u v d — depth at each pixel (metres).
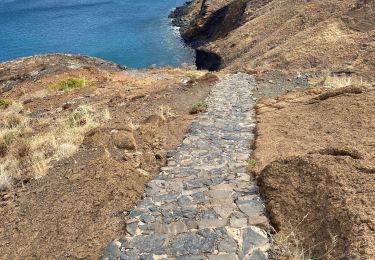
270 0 55.59
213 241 5.24
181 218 5.93
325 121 9.16
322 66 24.59
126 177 7.34
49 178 7.82
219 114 12.48
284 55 28.70
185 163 8.34
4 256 5.43
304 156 6.21
